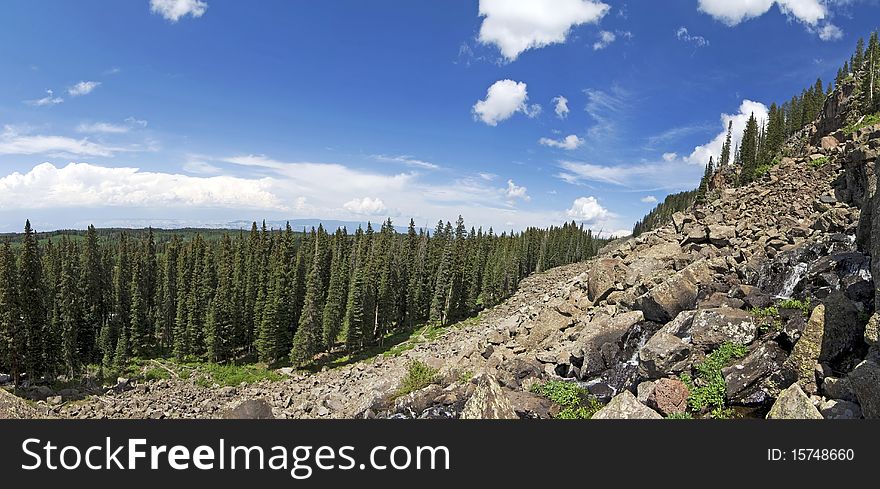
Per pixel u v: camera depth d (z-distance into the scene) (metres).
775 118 90.75
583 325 28.39
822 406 13.56
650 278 28.56
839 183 37.62
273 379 75.56
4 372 72.50
